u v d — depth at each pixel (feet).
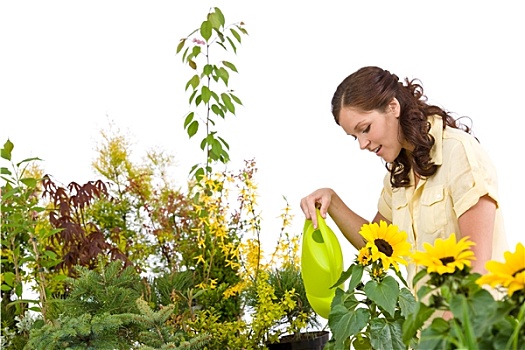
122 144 12.75
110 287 8.75
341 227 8.95
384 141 7.60
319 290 8.25
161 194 12.39
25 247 11.44
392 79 7.61
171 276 10.50
